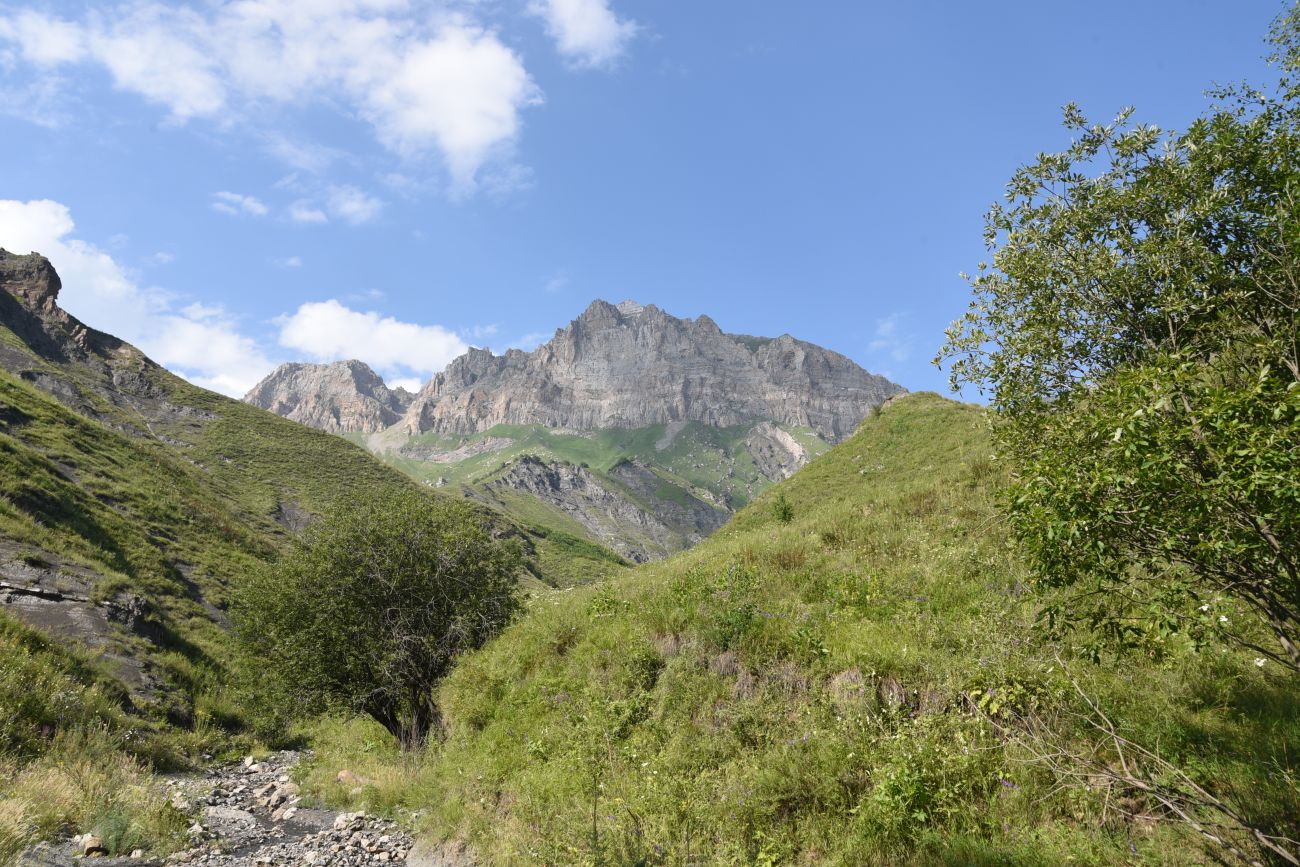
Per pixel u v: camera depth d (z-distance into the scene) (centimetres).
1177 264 616
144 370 13775
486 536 2316
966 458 2164
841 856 686
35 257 15462
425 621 2053
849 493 3541
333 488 11294
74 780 1402
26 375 10338
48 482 3944
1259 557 460
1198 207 618
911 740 770
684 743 977
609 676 1233
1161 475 462
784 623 1136
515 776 1128
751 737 946
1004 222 780
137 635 2881
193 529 5184
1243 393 437
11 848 1005
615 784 939
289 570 2219
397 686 1927
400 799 1472
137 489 5266
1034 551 582
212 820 1462
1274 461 410
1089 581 687
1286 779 543
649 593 1552
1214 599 492
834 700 908
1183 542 487
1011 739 723
